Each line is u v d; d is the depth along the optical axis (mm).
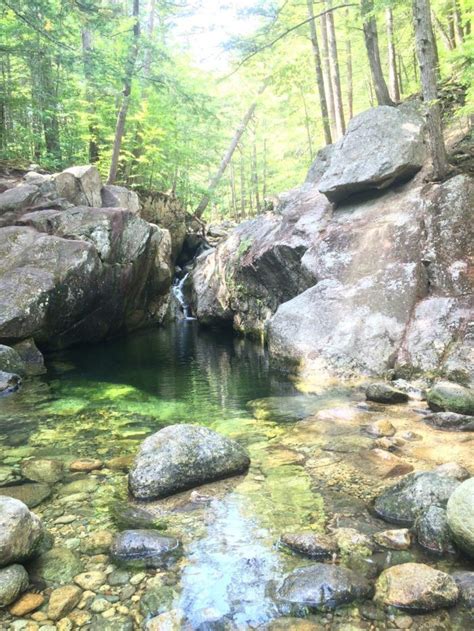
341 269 8211
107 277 9555
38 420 5555
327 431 4953
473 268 6797
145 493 3648
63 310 8641
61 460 4422
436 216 7430
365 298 7461
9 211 9961
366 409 5621
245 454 4195
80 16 11117
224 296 12008
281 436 4887
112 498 3672
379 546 2887
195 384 7234
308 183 11867
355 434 4812
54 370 8016
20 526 2793
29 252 8664
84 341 10008
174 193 18625
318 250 8773
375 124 9242
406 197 8281
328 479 3846
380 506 3314
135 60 13016
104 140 16234
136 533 3020
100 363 8656
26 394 6605
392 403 5773
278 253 9711
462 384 5855
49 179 10953
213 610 2422
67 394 6613
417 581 2441
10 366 7352
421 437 4633
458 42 11711
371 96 19562
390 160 8531
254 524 3219
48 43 12148
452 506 2789
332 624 2299
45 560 2875
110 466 4281
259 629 2289
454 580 2482
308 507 3412
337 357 7047
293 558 2822
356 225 8672
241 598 2502
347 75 19672
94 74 12094
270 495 3619
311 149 21891
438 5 12797
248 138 30984
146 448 3961
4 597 2477
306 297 8102
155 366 8508
